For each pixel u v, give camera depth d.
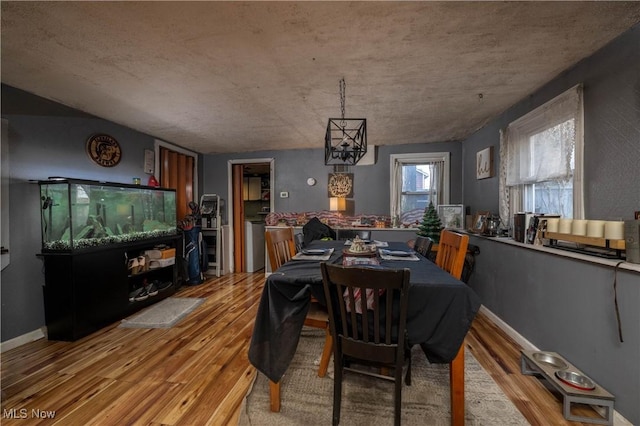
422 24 1.54
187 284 4.12
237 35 1.63
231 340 2.38
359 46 1.76
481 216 3.19
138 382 1.79
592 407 1.51
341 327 1.42
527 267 2.20
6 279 2.25
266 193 6.63
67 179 2.40
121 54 1.83
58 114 2.65
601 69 1.76
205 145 4.46
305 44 1.73
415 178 4.52
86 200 2.61
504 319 2.53
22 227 2.35
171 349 2.22
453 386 1.37
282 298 1.54
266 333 1.54
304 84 2.29
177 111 2.89
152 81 2.22
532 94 2.49
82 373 1.89
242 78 2.18
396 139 4.19
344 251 2.28
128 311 2.90
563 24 1.54
